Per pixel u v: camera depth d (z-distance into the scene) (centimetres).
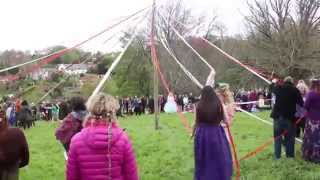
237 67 3631
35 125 2288
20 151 593
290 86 955
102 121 438
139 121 1944
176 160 1014
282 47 3400
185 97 3011
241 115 2042
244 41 3747
